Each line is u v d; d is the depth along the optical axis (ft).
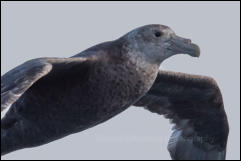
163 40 53.16
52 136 53.72
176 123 64.18
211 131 64.13
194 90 61.57
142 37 53.06
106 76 52.24
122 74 52.54
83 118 53.06
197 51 53.21
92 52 52.60
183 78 60.54
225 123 63.36
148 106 62.90
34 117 53.21
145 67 53.06
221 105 62.54
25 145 54.24
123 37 53.47
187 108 63.41
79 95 52.31
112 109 53.16
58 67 50.11
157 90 61.72
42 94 52.39
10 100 44.39
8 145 54.13
